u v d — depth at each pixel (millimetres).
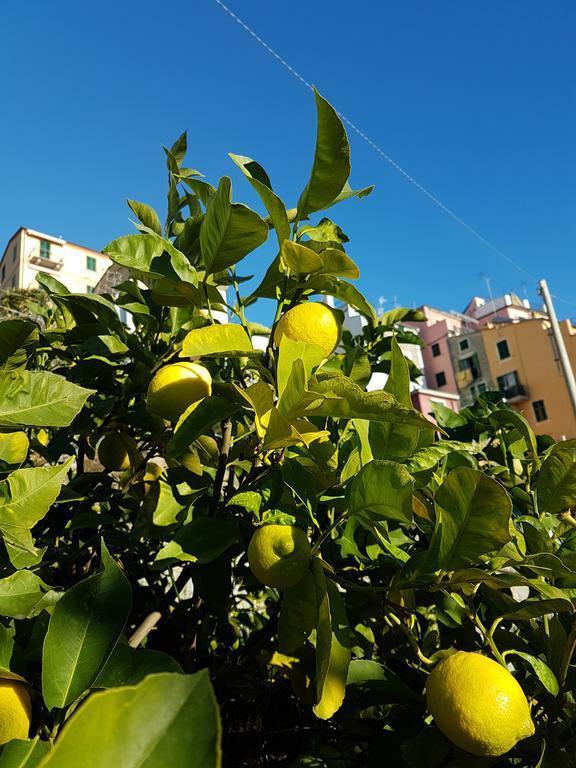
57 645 969
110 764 448
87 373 2078
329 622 1084
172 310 2143
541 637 1440
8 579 1250
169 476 1583
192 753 459
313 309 1488
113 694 461
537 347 40500
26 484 1240
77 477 1996
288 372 1311
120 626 1003
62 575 1959
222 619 2020
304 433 1347
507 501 1085
